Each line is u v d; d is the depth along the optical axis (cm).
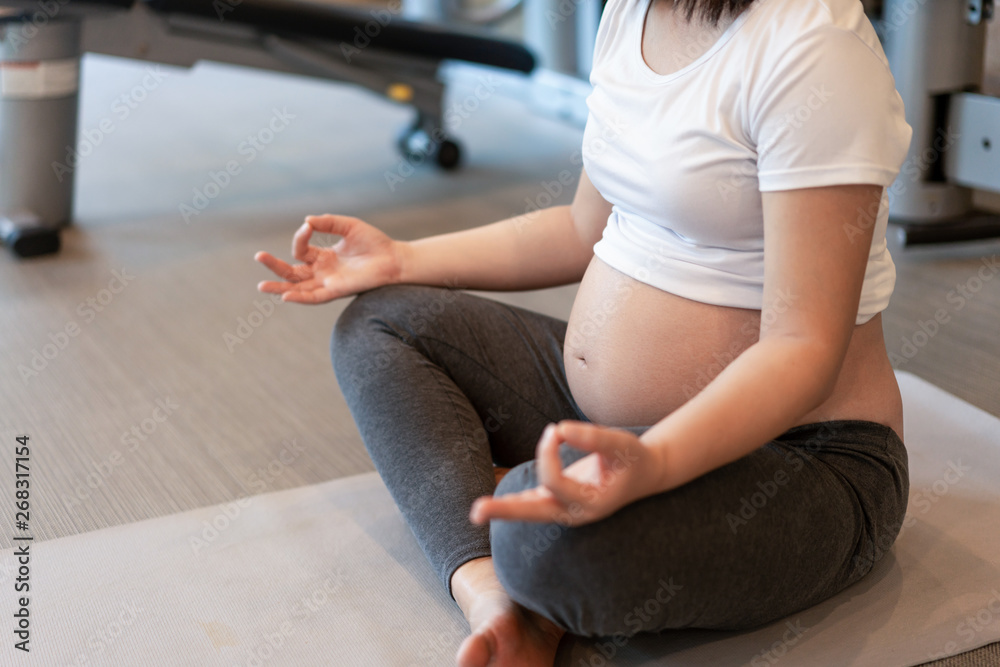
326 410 156
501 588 87
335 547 113
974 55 219
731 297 86
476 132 362
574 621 78
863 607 98
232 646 96
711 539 76
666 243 89
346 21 271
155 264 225
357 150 335
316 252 112
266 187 291
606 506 67
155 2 240
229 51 264
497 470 114
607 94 91
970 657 92
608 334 93
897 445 92
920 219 231
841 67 73
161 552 113
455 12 447
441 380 103
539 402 108
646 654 92
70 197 248
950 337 177
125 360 175
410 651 95
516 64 308
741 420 71
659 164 83
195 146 337
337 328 109
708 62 81
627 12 93
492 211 270
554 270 114
